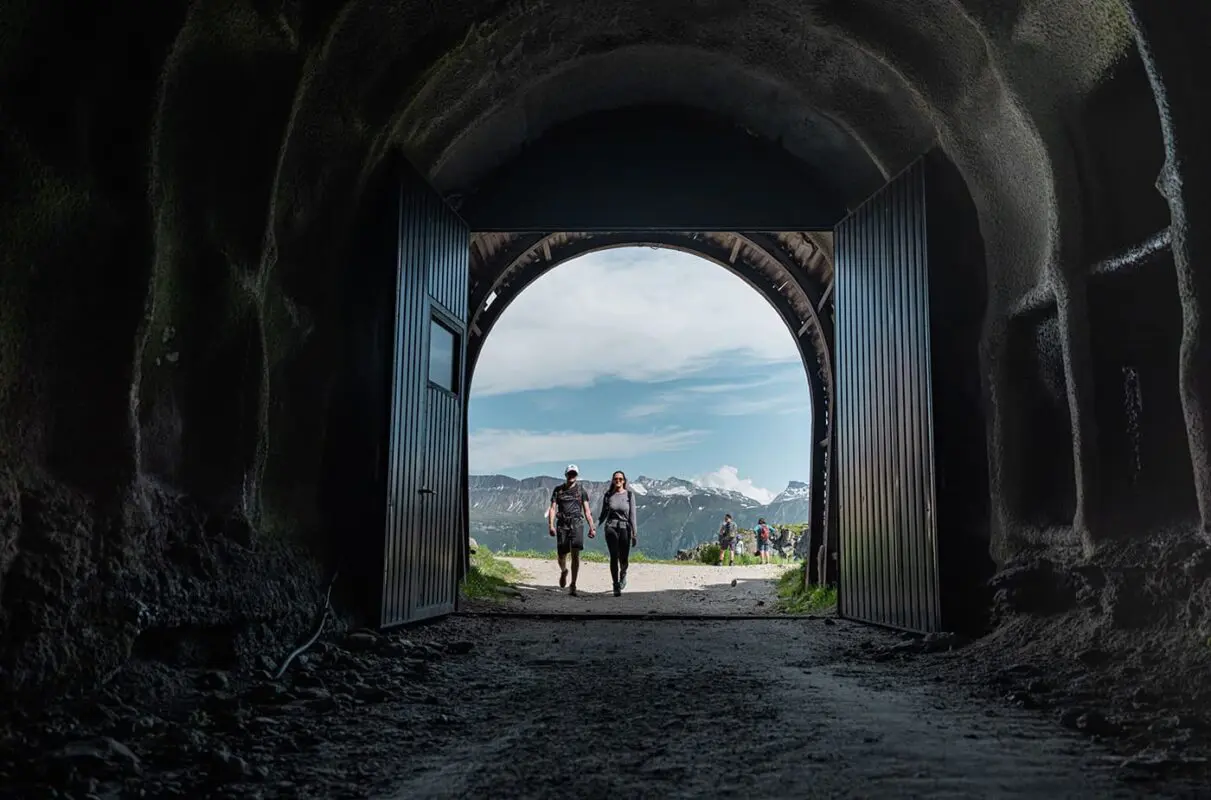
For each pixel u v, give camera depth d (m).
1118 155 5.90
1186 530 5.17
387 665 6.05
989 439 7.32
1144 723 4.17
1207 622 4.74
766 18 7.97
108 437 4.58
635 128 10.11
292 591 6.22
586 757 3.77
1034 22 5.79
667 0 8.04
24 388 4.20
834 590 11.48
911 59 7.22
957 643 6.80
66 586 4.13
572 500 13.87
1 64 4.04
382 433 7.38
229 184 5.71
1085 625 5.81
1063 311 6.05
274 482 6.59
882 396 8.39
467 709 4.78
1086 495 5.92
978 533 7.36
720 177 10.02
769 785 3.35
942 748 3.87
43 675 3.94
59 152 4.33
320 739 4.05
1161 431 5.54
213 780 3.39
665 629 8.63
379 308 7.63
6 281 4.10
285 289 6.64
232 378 5.78
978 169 7.26
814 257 12.01
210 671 5.02
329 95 6.57
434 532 8.63
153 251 4.71
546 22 8.02
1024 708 4.73
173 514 5.29
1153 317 5.61
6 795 3.09
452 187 9.83
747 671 6.04
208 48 5.25
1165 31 4.60
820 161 9.73
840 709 4.71
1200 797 3.18
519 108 9.27
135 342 4.64
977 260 7.61
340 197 7.19
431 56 7.20
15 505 4.00
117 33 4.55
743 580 17.61
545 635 8.08
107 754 3.52
